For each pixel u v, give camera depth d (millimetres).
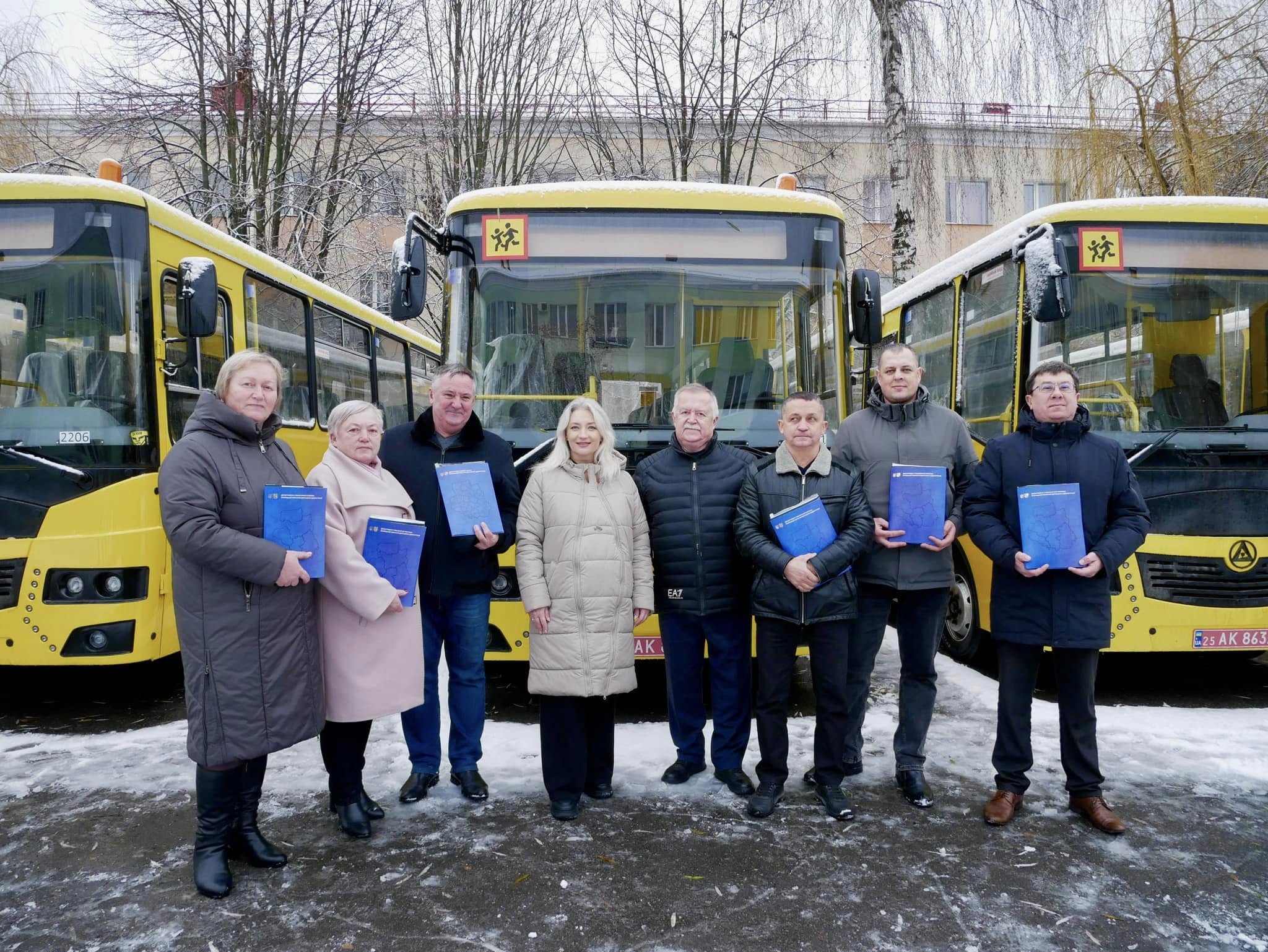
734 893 3215
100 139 15461
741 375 5512
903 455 4105
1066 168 12930
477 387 5484
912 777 4035
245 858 3449
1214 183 11602
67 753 4691
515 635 5199
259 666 3191
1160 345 5734
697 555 4066
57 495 5074
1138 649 5316
